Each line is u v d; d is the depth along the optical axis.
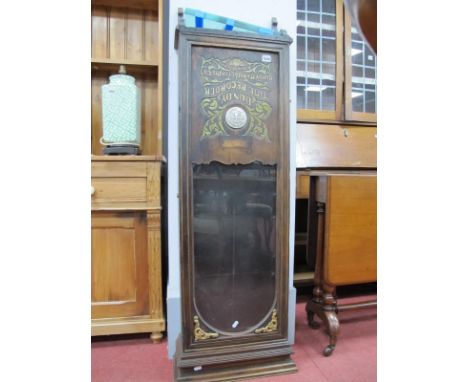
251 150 1.18
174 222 1.41
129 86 1.52
